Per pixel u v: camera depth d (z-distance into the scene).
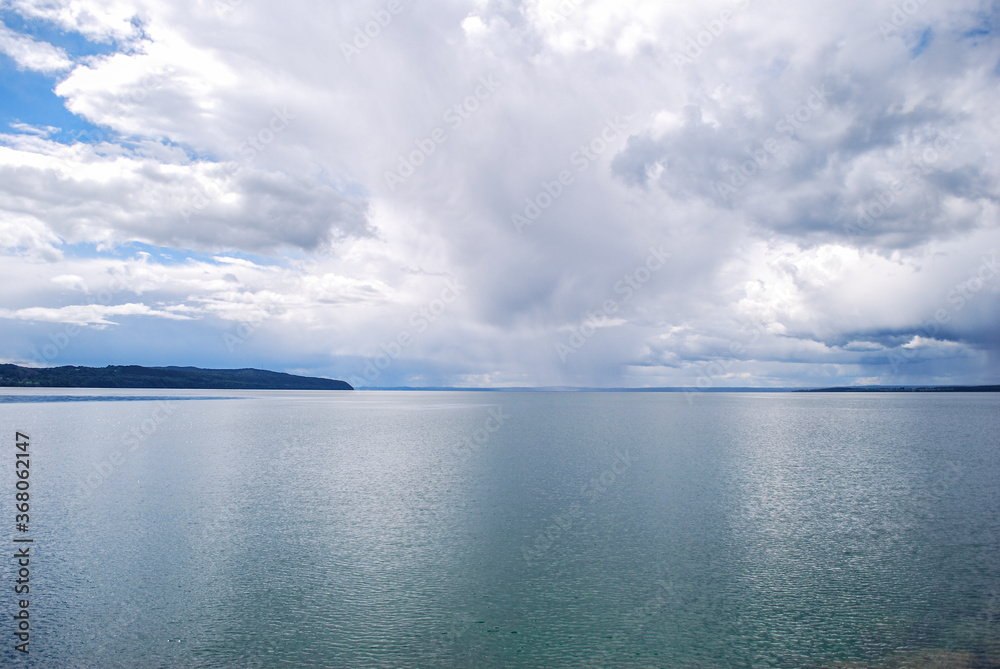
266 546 23.06
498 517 27.53
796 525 26.38
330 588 18.88
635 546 23.19
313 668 14.13
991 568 20.73
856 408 157.00
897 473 41.00
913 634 15.80
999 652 14.85
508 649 14.95
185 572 20.34
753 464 45.22
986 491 34.34
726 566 20.92
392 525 26.12
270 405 153.38
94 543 23.52
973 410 139.75
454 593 18.47
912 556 22.02
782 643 15.34
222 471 40.97
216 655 14.72
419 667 14.17
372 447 56.03
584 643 15.34
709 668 14.13
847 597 18.20
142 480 37.41
